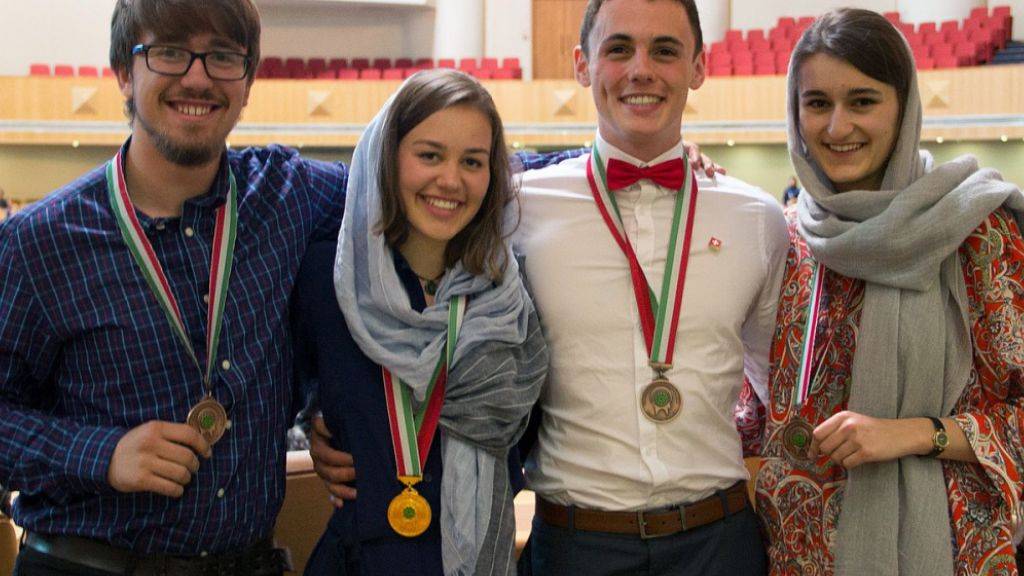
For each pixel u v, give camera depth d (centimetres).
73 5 1224
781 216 231
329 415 200
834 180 213
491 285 204
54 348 190
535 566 219
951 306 204
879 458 195
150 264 191
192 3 186
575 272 221
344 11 1291
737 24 1274
